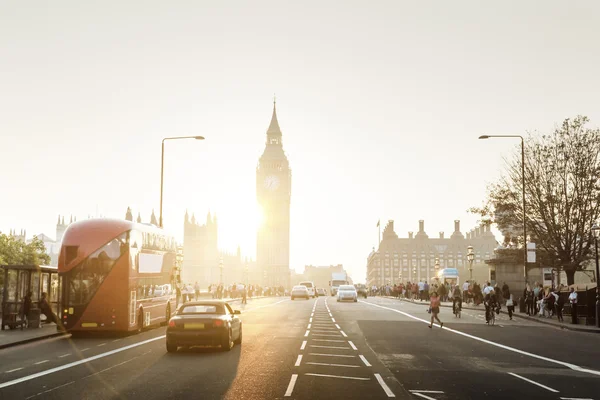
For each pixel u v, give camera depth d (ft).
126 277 80.69
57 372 49.67
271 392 40.47
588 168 153.89
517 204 160.35
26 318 97.25
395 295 299.79
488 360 59.67
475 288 181.78
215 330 62.49
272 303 212.23
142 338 80.89
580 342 78.59
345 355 62.44
